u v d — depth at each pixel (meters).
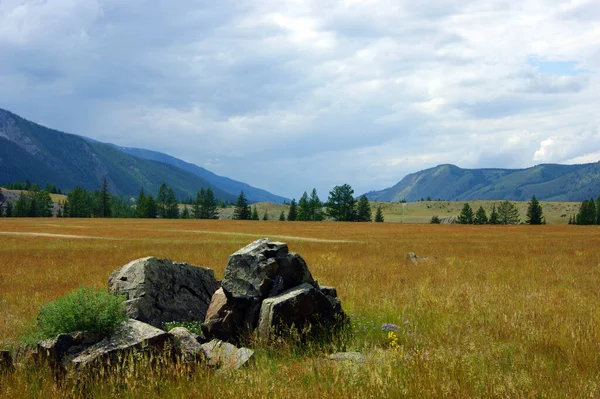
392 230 69.94
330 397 5.25
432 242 41.56
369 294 13.39
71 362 6.51
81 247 33.28
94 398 5.73
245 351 7.61
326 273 18.39
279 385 5.80
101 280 16.44
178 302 11.45
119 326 7.29
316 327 8.94
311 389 5.61
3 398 5.60
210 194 188.62
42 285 15.70
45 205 183.12
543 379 5.89
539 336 8.12
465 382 5.68
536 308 10.75
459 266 21.64
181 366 6.38
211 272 12.72
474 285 15.12
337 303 9.84
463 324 9.29
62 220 102.00
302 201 162.88
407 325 9.51
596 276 17.56
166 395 5.71
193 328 10.36
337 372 6.03
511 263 22.81
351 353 7.67
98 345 6.84
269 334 8.44
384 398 5.22
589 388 5.48
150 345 6.82
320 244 37.91
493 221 183.00
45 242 38.75
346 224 97.38
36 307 11.61
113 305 7.40
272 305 8.61
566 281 16.23
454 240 45.19
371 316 10.55
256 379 5.97
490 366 6.55
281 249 10.04
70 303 7.29
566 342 7.62
